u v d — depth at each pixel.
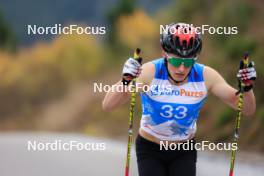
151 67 12.84
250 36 44.88
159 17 78.25
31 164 29.88
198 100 12.95
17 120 84.25
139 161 13.62
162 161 13.60
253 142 35.28
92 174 26.41
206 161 29.77
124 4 95.12
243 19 47.88
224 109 39.84
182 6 58.41
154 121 13.21
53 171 27.44
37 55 90.62
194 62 12.61
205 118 41.19
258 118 36.31
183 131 13.32
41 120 80.88
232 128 37.59
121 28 82.31
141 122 13.61
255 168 27.28
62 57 87.94
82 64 85.94
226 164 28.61
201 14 54.72
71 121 73.56
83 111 72.44
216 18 50.47
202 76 12.95
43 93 85.62
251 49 43.19
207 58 47.00
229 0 50.25
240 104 12.91
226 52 44.56
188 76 12.84
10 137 47.91
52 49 89.94
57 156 32.81
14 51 105.31
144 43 75.88
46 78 87.06
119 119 57.59
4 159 31.89
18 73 89.88
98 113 67.62
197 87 12.89
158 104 12.92
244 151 34.72
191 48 12.34
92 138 46.59
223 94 13.09
